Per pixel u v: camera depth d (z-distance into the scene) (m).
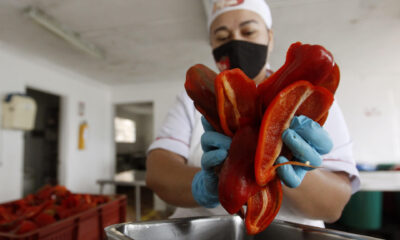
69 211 1.72
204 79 0.38
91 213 1.86
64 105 4.33
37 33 2.87
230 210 0.32
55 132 5.37
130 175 3.81
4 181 3.09
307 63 0.31
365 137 4.64
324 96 0.33
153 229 0.43
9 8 2.38
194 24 2.75
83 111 4.68
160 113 5.19
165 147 0.86
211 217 0.48
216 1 0.93
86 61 3.82
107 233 0.37
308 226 0.41
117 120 8.68
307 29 2.89
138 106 8.55
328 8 2.48
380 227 2.69
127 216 4.18
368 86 4.67
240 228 0.48
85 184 4.64
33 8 2.38
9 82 3.24
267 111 0.31
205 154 0.37
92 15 2.54
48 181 4.85
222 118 0.35
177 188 0.68
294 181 0.32
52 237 1.48
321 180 0.60
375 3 2.41
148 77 4.79
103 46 3.30
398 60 4.00
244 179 0.32
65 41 3.05
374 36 3.12
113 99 5.49
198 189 0.46
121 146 8.89
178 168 0.73
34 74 3.64
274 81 0.35
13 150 3.22
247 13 0.88
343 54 3.73
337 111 0.74
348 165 0.67
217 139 0.37
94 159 4.95
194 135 0.88
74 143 4.43
